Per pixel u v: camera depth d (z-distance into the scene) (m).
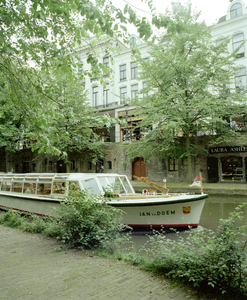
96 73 5.49
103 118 4.78
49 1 4.00
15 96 5.36
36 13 4.28
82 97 22.30
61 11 4.14
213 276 2.96
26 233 5.98
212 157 19.72
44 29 5.05
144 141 19.05
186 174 20.69
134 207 7.25
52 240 5.36
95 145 23.44
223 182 19.50
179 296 2.89
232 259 2.99
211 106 16.02
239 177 18.97
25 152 31.19
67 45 5.68
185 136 20.19
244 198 13.48
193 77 16.78
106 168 25.05
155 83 18.25
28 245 5.00
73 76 5.43
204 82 17.05
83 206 5.07
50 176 8.79
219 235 3.37
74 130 21.17
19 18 4.71
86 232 5.00
